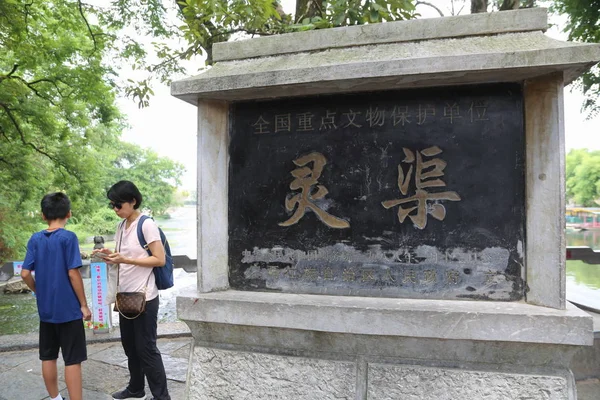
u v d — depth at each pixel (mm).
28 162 11195
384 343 2094
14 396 3277
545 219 1978
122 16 7480
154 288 2889
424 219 2145
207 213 2365
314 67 2027
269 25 4012
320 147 2287
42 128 10305
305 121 2314
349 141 2248
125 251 2842
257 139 2389
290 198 2332
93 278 4598
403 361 2115
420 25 2100
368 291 2199
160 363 2887
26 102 9859
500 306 1995
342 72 1990
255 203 2383
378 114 2211
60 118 11195
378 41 2152
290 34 2301
